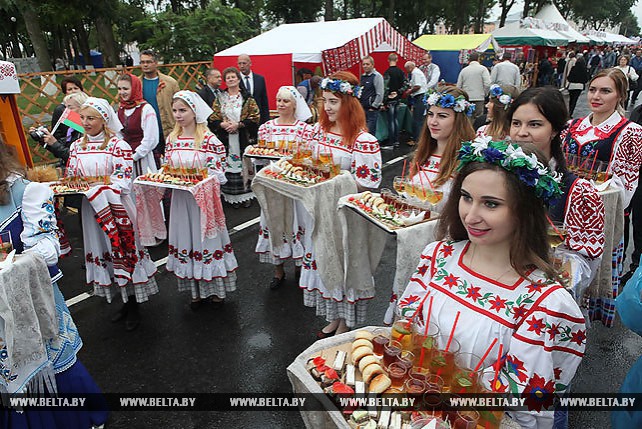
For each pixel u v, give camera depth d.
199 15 15.40
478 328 1.61
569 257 2.34
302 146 3.97
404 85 10.34
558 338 1.52
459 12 41.47
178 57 15.10
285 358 3.53
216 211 3.90
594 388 3.19
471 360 1.58
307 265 3.73
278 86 9.48
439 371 1.59
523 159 1.48
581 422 2.88
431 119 2.88
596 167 3.30
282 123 4.93
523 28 21.45
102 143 3.65
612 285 3.22
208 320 4.05
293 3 35.88
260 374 3.37
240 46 10.50
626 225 4.51
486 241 1.58
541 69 19.91
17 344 2.05
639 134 3.43
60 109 5.50
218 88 6.86
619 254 3.23
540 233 1.57
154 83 7.17
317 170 3.48
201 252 3.94
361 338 1.85
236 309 4.22
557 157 2.56
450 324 1.68
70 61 36.03
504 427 1.49
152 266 3.97
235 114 6.55
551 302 1.49
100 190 3.41
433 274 1.82
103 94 10.85
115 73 10.99
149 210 4.27
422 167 3.06
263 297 4.43
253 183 3.87
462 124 2.82
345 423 1.52
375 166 3.45
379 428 1.47
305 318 4.05
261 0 35.94
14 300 2.00
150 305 4.32
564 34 25.39
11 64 5.48
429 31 46.97
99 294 3.84
